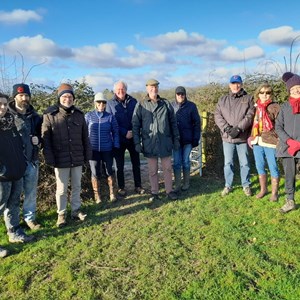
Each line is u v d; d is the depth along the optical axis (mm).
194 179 7574
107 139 6039
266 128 5609
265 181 5895
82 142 5316
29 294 3617
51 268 4086
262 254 4051
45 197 5977
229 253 4113
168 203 6020
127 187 7156
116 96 6398
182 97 6594
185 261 4031
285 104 5094
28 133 4891
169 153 6094
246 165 6090
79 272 3939
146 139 6012
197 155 8367
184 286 3576
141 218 5402
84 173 6559
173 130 6160
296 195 5934
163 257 4148
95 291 3592
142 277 3756
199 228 4898
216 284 3543
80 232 5004
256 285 3527
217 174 7852
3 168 4219
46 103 6914
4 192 4387
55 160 5074
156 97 5988
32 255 4387
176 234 4746
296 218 5031
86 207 6035
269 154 5625
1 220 5422
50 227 5254
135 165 6664
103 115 6008
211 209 5598
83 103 7387
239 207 5602
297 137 4969
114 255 4293
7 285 3777
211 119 8133
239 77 5793
